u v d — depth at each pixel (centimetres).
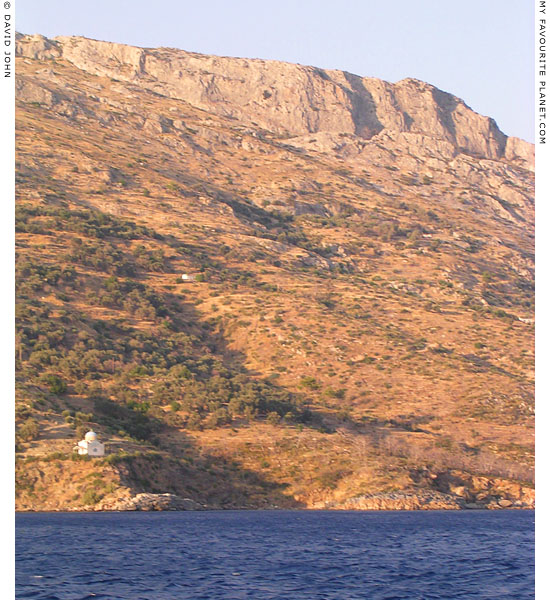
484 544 10038
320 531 11181
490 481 15625
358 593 6825
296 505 14350
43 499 12850
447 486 15425
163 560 8362
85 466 13288
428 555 9081
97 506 12850
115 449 14025
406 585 7206
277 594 6719
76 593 6650
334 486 14775
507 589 7056
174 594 6650
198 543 9700
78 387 16338
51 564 7988
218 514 13225
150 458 14038
